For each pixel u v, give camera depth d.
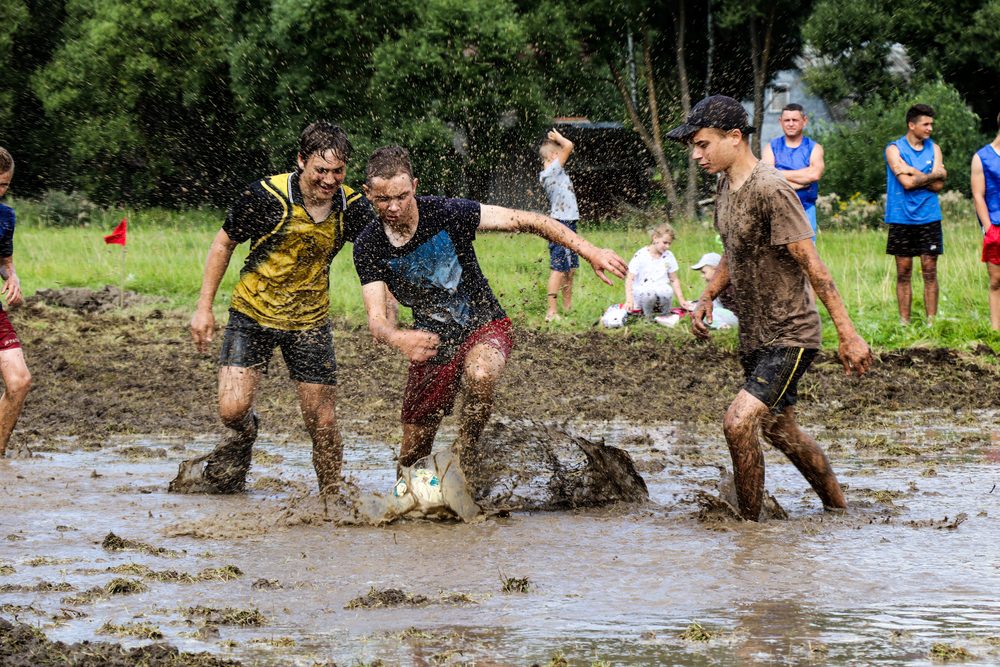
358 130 45.81
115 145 53.34
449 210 8.91
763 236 8.47
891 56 48.59
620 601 6.69
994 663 5.59
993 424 14.18
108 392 15.86
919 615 6.38
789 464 11.47
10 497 9.59
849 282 22.77
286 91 47.34
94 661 5.55
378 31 46.41
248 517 8.97
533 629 6.16
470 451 9.43
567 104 49.03
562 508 9.44
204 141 53.69
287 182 9.46
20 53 58.56
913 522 8.73
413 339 8.60
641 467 11.18
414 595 6.77
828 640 5.95
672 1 48.72
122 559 7.69
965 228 33.16
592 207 46.31
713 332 19.98
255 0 50.31
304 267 9.66
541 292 22.50
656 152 46.88
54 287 25.64
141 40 52.56
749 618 6.34
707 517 8.86
